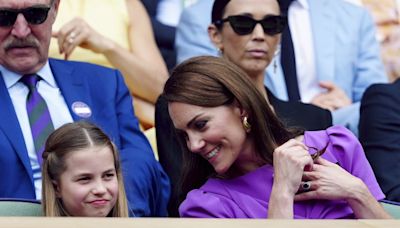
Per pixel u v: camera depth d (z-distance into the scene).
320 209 13.90
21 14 17.05
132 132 17.97
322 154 14.28
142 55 22.28
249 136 14.01
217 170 13.73
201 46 23.86
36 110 17.11
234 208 13.93
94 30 20.61
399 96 19.75
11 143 16.42
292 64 22.98
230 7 19.78
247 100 13.59
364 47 24.59
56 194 14.16
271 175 14.16
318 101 23.08
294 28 23.92
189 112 13.45
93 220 8.10
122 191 14.35
